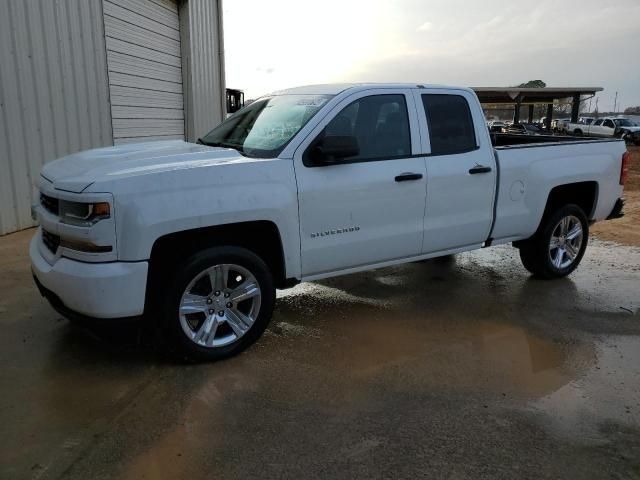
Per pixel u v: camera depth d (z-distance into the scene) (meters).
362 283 5.90
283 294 5.51
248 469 2.76
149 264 3.51
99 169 3.65
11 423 3.10
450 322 4.80
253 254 3.95
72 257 3.51
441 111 4.95
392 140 4.64
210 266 3.75
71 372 3.70
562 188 5.82
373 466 2.81
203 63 12.79
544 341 4.42
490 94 46.00
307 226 4.18
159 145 4.63
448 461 2.86
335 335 4.46
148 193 3.47
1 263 5.89
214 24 13.39
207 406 3.33
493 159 5.19
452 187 4.92
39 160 7.48
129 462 2.79
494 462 2.87
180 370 3.78
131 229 3.40
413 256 4.89
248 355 4.04
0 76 6.72
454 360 4.04
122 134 9.56
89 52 8.44
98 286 3.38
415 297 5.46
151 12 10.43
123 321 3.51
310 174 4.15
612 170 6.14
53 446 2.90
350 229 4.41
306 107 4.46
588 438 3.10
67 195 3.48
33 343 4.11
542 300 5.41
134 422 3.14
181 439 2.99
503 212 5.33
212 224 3.68
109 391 3.47
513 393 3.57
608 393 3.61
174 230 3.55
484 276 6.22
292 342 4.30
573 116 46.34
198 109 12.62
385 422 3.20
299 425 3.15
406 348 4.23
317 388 3.58
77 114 8.23
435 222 4.89
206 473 2.73
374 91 4.57
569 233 6.04
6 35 6.77
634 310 5.17
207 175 3.69
